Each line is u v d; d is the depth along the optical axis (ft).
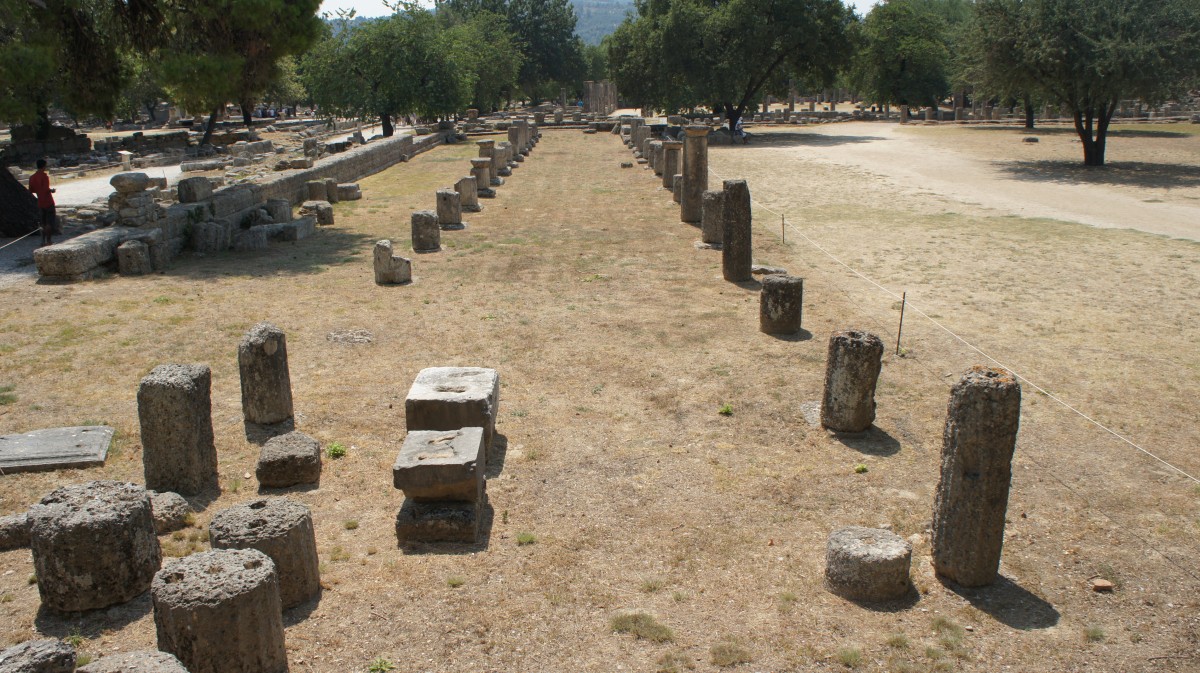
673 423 32.83
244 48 67.26
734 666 19.36
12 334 41.27
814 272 56.65
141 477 27.55
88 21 63.98
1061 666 19.56
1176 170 106.63
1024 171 107.86
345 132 187.62
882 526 25.59
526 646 20.03
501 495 27.20
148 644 19.60
